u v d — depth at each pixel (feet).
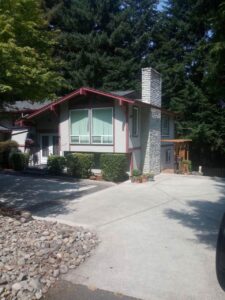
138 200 36.88
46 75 30.27
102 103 56.08
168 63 94.02
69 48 98.02
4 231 20.24
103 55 97.19
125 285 15.74
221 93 22.21
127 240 22.34
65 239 20.57
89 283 15.87
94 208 32.65
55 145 67.26
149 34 97.60
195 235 23.61
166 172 66.64
